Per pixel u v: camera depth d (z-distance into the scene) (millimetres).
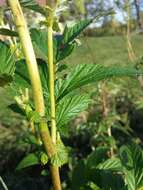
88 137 1116
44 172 648
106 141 795
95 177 400
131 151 330
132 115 1231
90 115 860
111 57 2027
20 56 301
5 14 294
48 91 282
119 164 394
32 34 312
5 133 1318
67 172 933
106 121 829
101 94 839
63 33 309
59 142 271
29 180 1111
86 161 424
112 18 720
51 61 270
